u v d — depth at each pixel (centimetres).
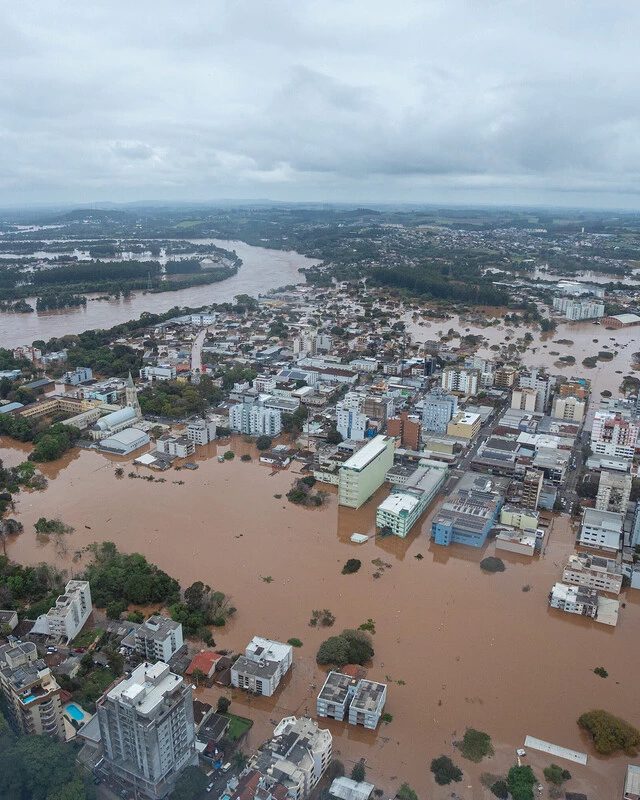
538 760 18188
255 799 15800
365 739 18888
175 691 16400
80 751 17662
